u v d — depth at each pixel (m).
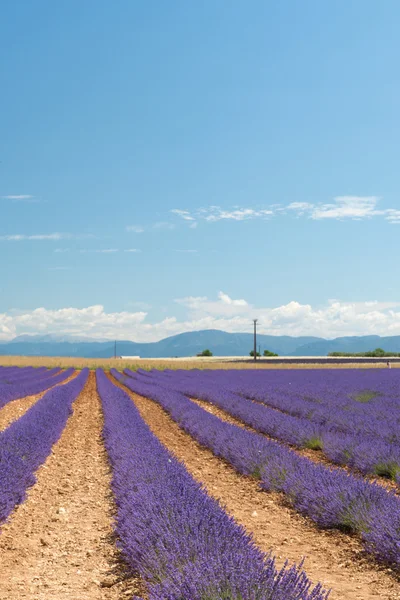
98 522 7.08
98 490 8.88
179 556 4.38
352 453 10.50
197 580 3.64
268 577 3.68
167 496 6.05
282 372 45.81
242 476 10.12
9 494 7.21
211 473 10.39
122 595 4.60
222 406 21.03
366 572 5.18
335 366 61.03
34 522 7.10
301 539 6.34
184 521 5.09
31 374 42.66
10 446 9.70
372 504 6.45
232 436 11.94
